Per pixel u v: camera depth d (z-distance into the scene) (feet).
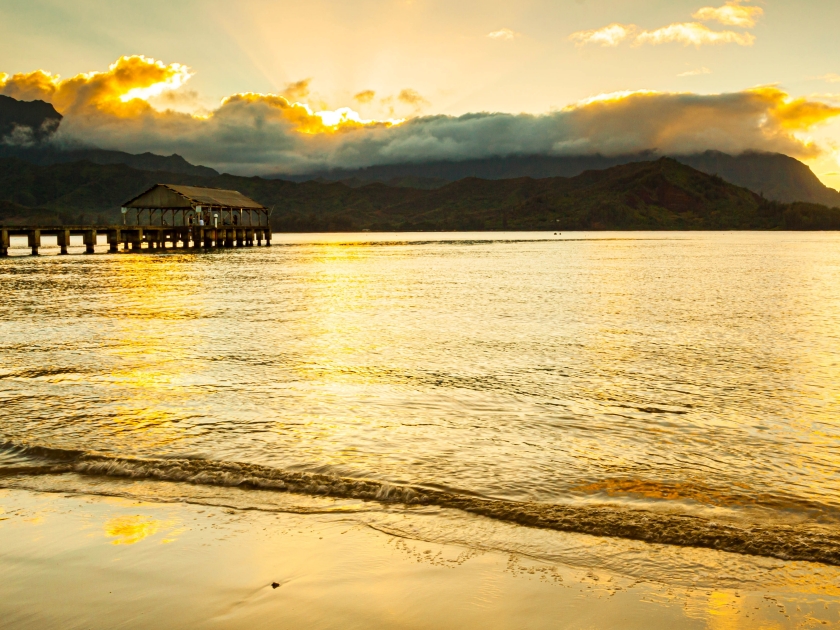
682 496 25.40
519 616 16.52
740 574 19.04
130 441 31.91
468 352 59.06
